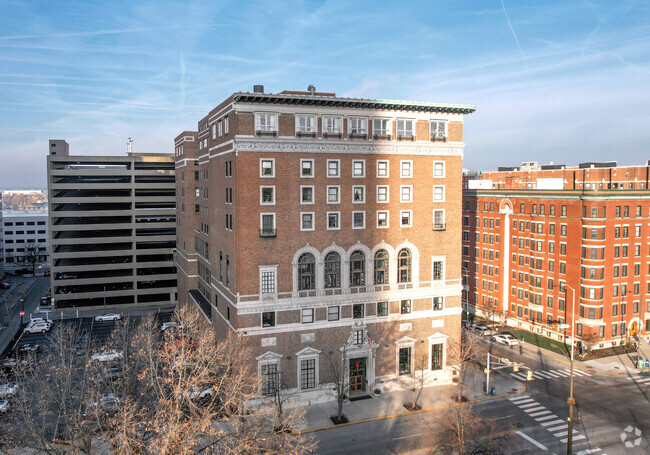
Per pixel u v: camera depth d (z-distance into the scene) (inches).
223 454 1350.9
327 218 2267.5
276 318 2194.9
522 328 3545.8
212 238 2709.2
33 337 3486.7
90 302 4439.0
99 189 4635.8
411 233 2418.8
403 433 1955.0
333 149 2260.1
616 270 3063.5
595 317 3016.7
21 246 7662.4
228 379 1708.9
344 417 2082.9
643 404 2284.7
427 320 2466.8
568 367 2797.7
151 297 4608.8
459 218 2508.6
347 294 2305.6
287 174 2194.9
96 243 4461.1
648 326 3233.3
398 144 2364.7
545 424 2054.6
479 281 3934.5
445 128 2456.9
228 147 2255.2
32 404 1957.4
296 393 2105.1
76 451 1315.2
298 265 2231.8
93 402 1608.0
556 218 3230.8
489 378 2600.9
